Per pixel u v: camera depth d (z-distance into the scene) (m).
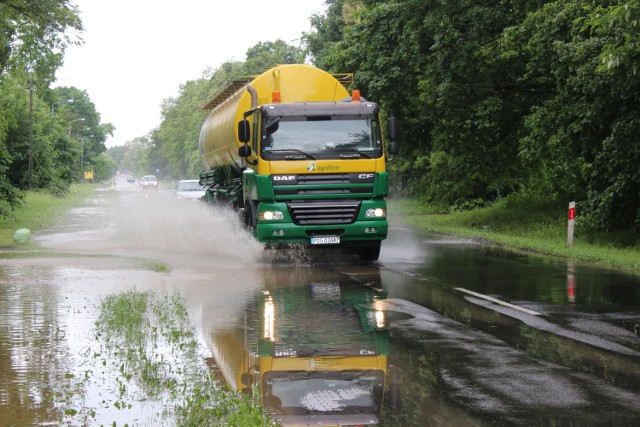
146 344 8.37
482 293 12.04
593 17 17.64
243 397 6.28
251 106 18.92
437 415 5.76
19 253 17.50
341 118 16.28
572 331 8.97
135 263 15.81
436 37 24.52
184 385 6.69
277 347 8.20
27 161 61.06
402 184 50.62
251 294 12.00
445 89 24.91
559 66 21.19
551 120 22.34
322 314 10.20
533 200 31.75
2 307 10.57
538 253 19.05
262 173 15.97
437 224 30.59
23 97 60.12
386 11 26.94
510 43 24.11
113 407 6.07
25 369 7.24
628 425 5.53
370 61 27.52
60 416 5.83
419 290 12.41
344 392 6.43
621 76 18.08
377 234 16.23
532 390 6.45
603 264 16.33
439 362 7.46
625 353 7.82
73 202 51.69
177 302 10.98
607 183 20.58
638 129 18.77
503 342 8.38
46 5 27.48
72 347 8.18
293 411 5.89
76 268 14.96
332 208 16.09
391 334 8.85
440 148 29.55
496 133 28.48
